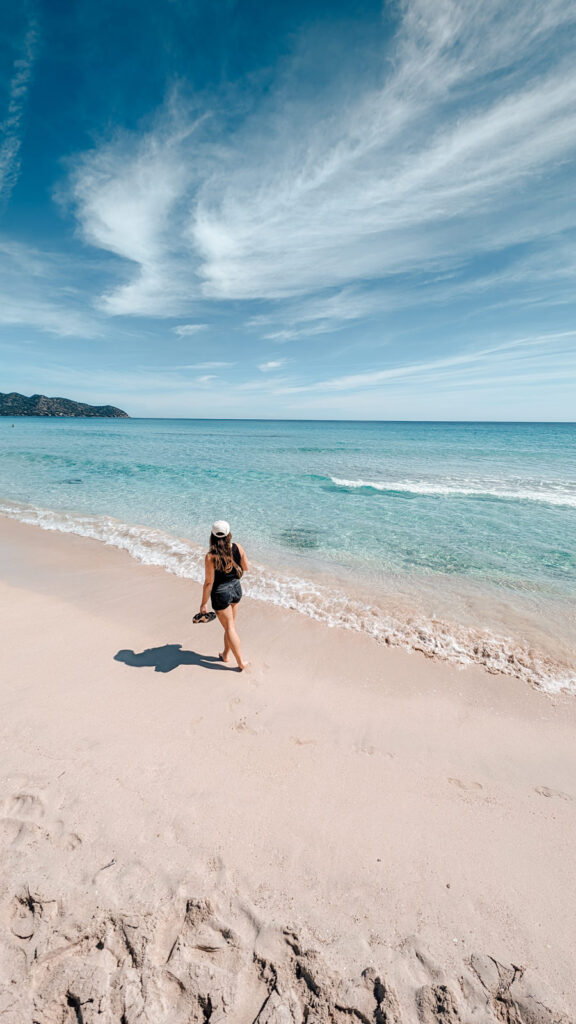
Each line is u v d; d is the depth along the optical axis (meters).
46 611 6.14
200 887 2.32
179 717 3.80
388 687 4.43
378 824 2.77
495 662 4.97
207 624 5.79
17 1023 1.75
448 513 12.43
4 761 3.18
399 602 6.64
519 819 2.85
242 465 23.88
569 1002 1.87
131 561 8.51
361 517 12.02
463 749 3.54
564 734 3.79
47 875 2.34
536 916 2.22
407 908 2.25
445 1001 1.87
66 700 3.99
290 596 6.82
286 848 2.57
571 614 6.25
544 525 11.10
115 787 2.96
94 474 19.81
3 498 14.58
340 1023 1.80
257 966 1.99
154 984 1.91
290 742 3.53
